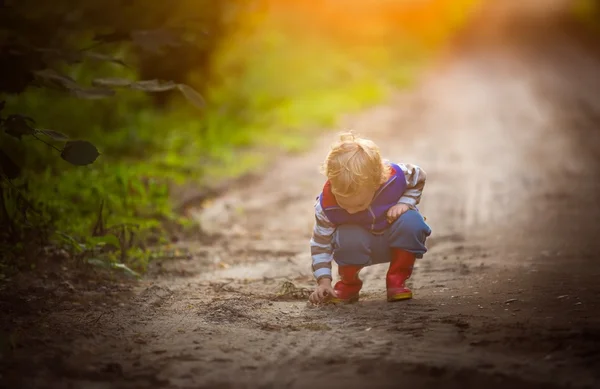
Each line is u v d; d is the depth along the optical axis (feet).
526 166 49.80
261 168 50.85
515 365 15.78
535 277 24.20
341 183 19.89
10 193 28.78
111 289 24.02
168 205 35.65
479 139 62.85
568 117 74.38
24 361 16.56
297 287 24.27
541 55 149.28
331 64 109.60
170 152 49.88
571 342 17.08
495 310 20.12
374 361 16.21
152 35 29.07
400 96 97.55
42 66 26.21
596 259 26.94
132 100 61.21
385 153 57.21
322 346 17.42
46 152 43.04
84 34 39.70
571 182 44.01
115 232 29.30
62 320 20.18
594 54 148.97
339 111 81.66
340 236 21.17
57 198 31.58
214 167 49.42
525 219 35.09
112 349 17.52
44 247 26.96
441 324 18.81
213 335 18.58
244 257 29.58
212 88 71.10
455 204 39.24
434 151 57.41
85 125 53.36
